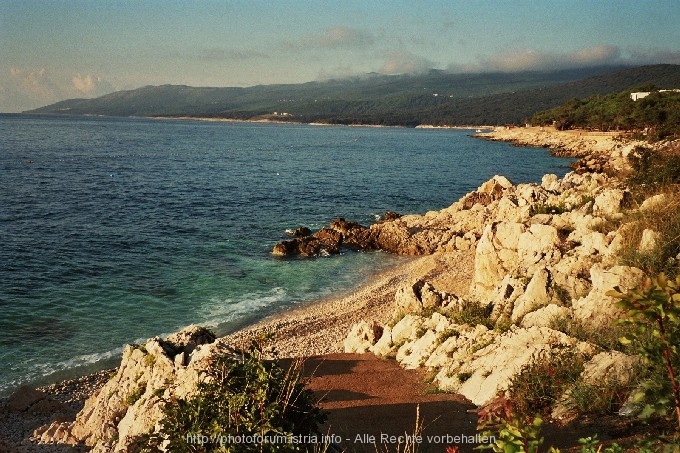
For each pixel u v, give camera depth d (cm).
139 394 1339
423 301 1914
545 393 1012
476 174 8688
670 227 1452
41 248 3709
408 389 1332
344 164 10119
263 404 712
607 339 1127
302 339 2339
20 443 1509
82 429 1439
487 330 1470
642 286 411
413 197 6431
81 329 2491
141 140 16175
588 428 860
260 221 4878
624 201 2017
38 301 2788
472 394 1190
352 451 947
